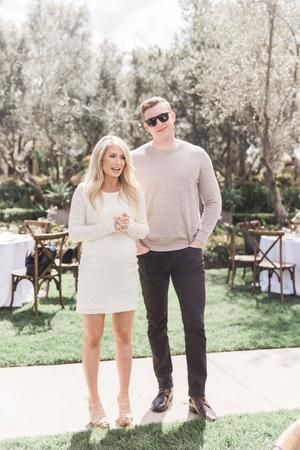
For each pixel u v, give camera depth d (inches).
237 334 202.1
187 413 127.9
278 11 436.8
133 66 767.7
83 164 798.5
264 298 274.4
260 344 188.5
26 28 715.4
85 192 118.4
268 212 729.0
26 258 233.1
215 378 155.7
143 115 125.5
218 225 525.7
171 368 134.7
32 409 131.3
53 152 772.0
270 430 115.0
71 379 153.0
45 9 725.9
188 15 608.4
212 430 115.5
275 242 270.8
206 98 555.5
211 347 184.9
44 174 925.8
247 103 480.7
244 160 789.2
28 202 770.2
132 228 117.6
